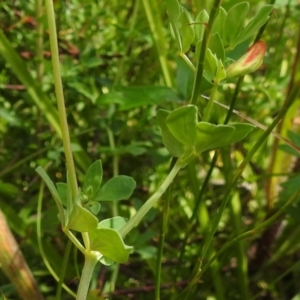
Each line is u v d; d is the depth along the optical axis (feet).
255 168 0.87
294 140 0.68
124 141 0.90
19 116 0.91
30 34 0.85
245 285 0.72
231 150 0.80
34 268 0.78
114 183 0.40
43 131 0.94
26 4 0.86
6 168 0.82
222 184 0.96
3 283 0.77
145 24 0.86
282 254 0.83
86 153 0.86
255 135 0.88
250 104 0.89
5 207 0.71
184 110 0.35
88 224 0.34
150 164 0.90
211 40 0.40
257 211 0.89
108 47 0.96
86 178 0.40
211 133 0.36
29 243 0.73
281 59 0.98
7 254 0.51
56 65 0.34
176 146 0.39
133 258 0.76
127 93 0.68
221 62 0.38
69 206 0.37
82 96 0.90
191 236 0.84
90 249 0.36
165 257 0.82
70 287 0.75
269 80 0.90
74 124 0.91
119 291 0.68
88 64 0.84
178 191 0.86
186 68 0.68
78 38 0.96
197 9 0.67
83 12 0.93
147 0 0.76
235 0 0.56
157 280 0.51
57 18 0.91
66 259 0.48
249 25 0.40
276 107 0.88
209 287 0.73
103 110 0.92
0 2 0.91
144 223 0.77
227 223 0.89
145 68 0.96
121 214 0.77
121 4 1.02
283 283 0.88
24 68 0.76
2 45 0.74
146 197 0.83
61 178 0.85
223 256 0.72
